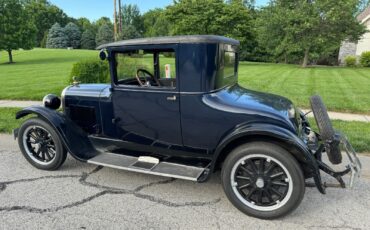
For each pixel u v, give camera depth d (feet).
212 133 9.73
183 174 9.91
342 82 38.99
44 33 244.01
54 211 9.48
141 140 11.18
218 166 9.93
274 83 37.65
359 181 11.37
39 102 27.53
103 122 11.86
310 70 60.75
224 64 10.32
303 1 75.66
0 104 26.45
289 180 8.67
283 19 76.28
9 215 9.25
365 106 23.61
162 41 9.55
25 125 12.38
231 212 9.49
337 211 9.45
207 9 88.28
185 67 9.43
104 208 9.69
